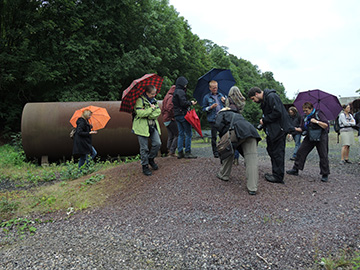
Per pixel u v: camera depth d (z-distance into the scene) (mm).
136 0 20266
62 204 4367
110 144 8859
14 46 15102
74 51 15859
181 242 2926
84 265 2574
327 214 3529
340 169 6660
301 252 2660
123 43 19828
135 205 4035
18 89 16344
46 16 15883
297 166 5410
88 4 17781
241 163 5613
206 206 3771
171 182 4617
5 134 14891
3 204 4355
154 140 5027
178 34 22672
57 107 8914
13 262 2693
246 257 2605
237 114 4281
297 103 6426
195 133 21062
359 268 2396
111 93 17203
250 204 3805
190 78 26750
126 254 2744
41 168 8039
